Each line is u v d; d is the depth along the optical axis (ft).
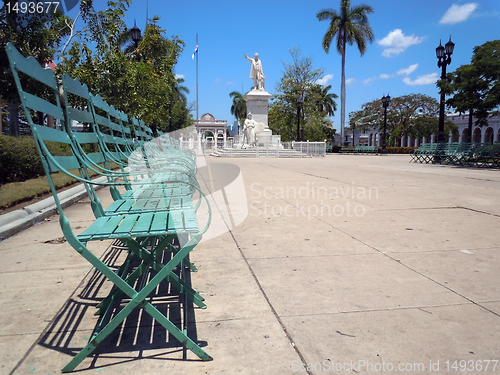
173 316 7.91
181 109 145.18
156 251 8.27
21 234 14.73
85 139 9.54
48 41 37.37
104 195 24.98
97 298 8.82
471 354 6.50
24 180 27.73
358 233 14.80
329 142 188.85
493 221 16.90
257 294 9.04
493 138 190.29
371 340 6.96
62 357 6.42
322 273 10.43
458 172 43.39
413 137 179.22
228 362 6.29
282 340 6.98
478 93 59.82
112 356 6.47
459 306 8.36
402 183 31.63
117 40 45.29
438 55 63.46
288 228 15.64
